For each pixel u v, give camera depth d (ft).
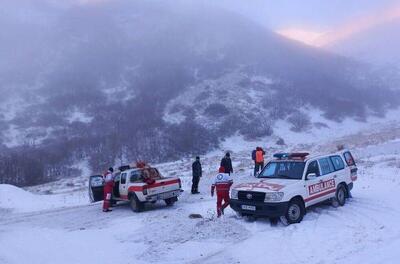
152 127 244.63
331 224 38.91
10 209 74.02
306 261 28.86
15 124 263.90
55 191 109.40
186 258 32.71
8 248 39.83
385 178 67.00
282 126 268.41
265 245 33.73
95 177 75.41
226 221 41.78
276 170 45.75
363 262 27.12
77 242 40.93
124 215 55.36
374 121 307.78
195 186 69.87
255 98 304.30
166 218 48.47
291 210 40.50
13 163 169.27
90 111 288.51
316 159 46.19
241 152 200.75
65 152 201.67
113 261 33.42
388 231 34.58
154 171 62.18
